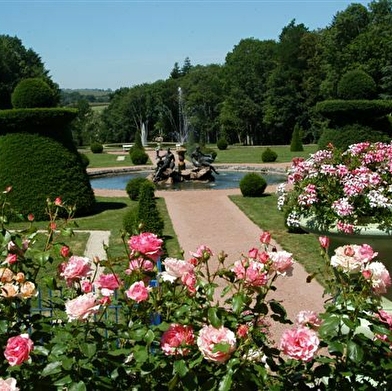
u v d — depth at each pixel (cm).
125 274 284
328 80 4494
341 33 4591
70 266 267
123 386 259
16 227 1279
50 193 1362
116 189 2067
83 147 5578
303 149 3975
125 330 264
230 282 276
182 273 256
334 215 421
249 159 3241
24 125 1370
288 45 5312
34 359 259
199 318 259
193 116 6059
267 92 5225
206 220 1361
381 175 431
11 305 286
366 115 1773
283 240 1107
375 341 256
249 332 252
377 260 421
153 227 1020
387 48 4175
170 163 2209
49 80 5359
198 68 7006
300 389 261
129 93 6612
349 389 254
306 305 705
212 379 230
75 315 238
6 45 5281
